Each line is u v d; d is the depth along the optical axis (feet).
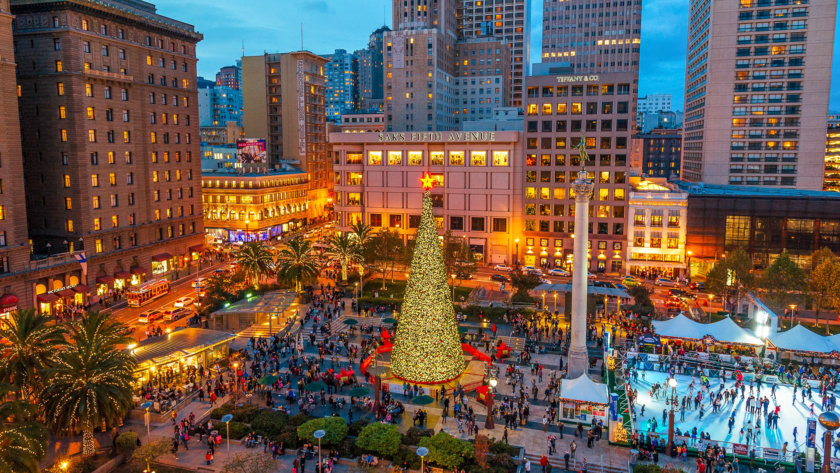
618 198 382.01
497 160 404.77
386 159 426.51
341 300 301.63
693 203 359.05
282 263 317.83
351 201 439.63
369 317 272.92
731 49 450.30
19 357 153.17
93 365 151.33
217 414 174.09
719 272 289.53
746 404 180.34
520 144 403.13
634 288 283.59
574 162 391.24
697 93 500.33
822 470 143.33
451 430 168.25
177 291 328.08
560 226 402.11
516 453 156.25
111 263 317.42
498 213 405.59
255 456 146.61
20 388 151.84
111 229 319.06
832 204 334.85
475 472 142.51
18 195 257.55
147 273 344.08
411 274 194.08
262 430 163.53
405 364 194.49
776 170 452.35
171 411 176.55
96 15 305.53
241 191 474.49
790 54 437.58
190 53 384.47
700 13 493.77
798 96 440.04
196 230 395.55
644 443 158.92
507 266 387.55
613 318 270.67
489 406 169.58
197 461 151.94
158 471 147.02
